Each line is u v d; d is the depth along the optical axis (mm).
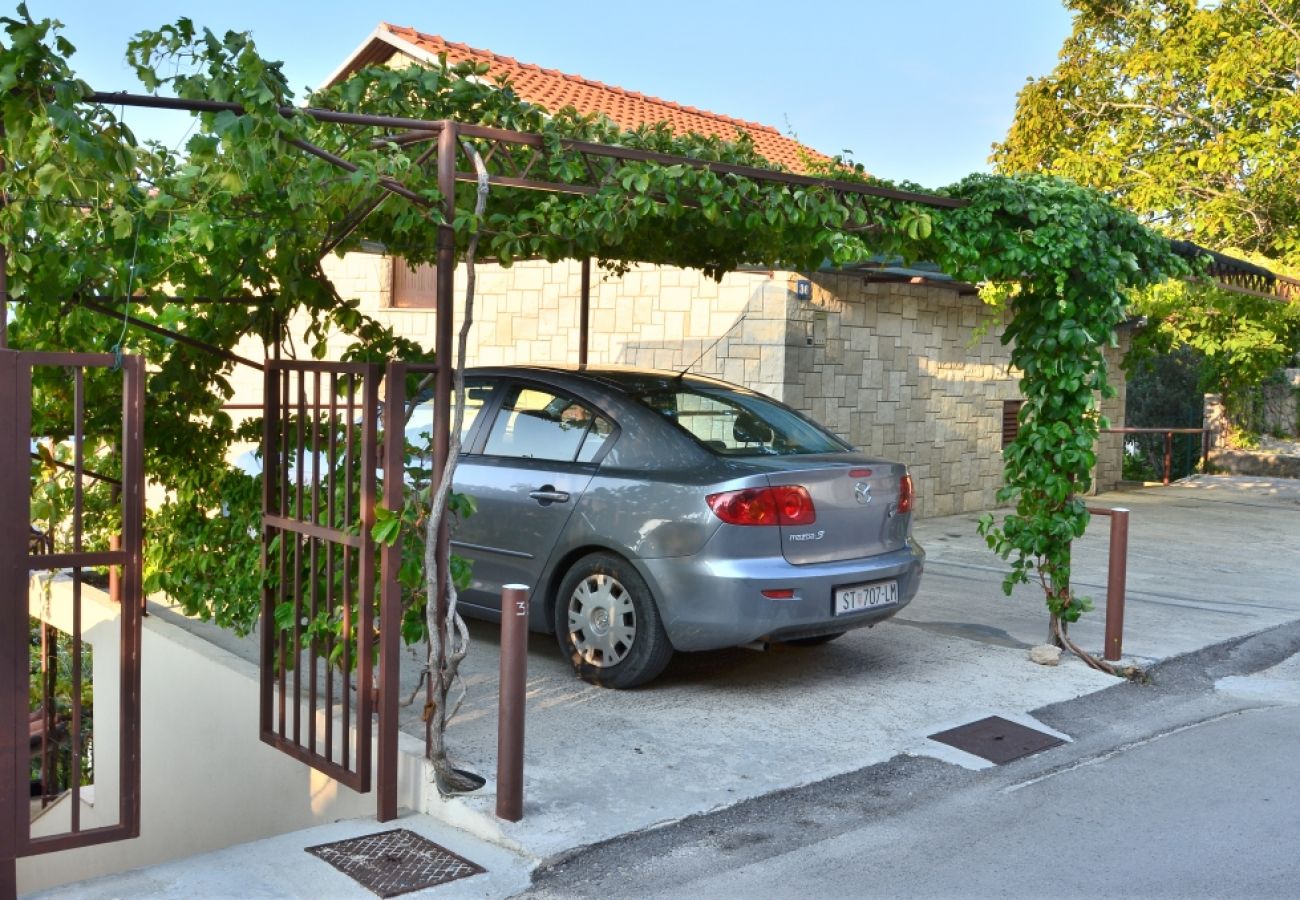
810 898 3883
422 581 4602
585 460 6223
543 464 6367
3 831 3707
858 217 5840
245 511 5582
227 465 5992
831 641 7246
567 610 6195
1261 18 19938
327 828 4445
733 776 4906
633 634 5918
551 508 6215
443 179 4469
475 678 6172
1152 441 22156
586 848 4188
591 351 12922
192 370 5668
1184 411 23422
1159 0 21719
